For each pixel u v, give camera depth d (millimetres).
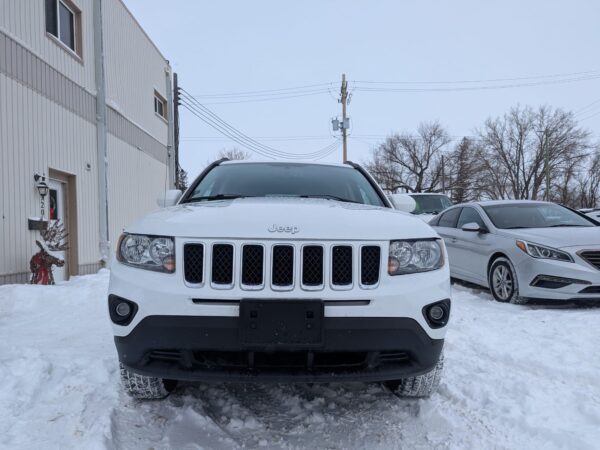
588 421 2840
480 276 6828
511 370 3672
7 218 7887
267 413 2951
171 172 18500
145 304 2408
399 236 2566
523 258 5930
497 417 2891
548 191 46750
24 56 8445
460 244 7355
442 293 2586
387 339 2426
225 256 2438
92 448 2357
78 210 10430
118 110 12828
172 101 18578
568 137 48594
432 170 55438
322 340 2361
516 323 5070
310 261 2445
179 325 2373
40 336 4449
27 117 8516
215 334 2365
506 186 52375
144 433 2639
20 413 2777
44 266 7969
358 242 2461
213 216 2598
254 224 2475
